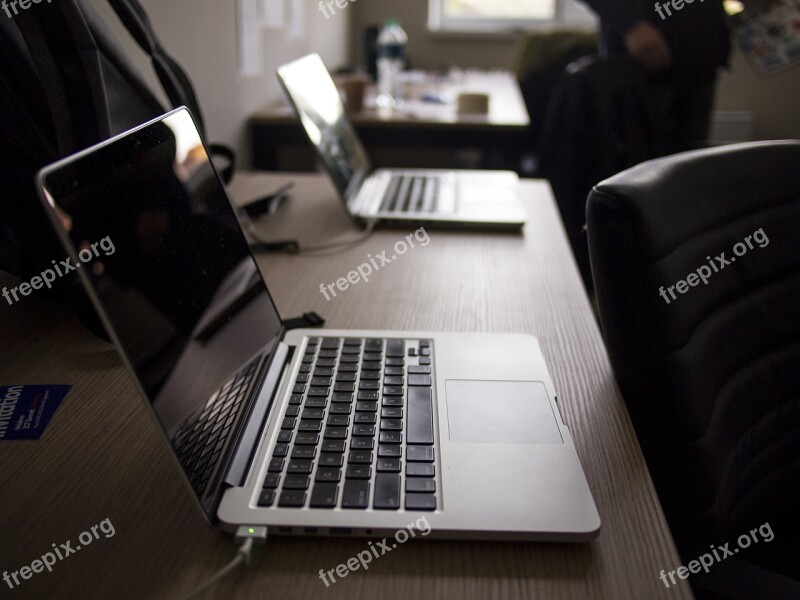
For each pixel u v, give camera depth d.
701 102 1.78
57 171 0.42
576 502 0.49
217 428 0.52
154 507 0.51
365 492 0.49
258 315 0.67
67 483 0.53
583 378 0.69
